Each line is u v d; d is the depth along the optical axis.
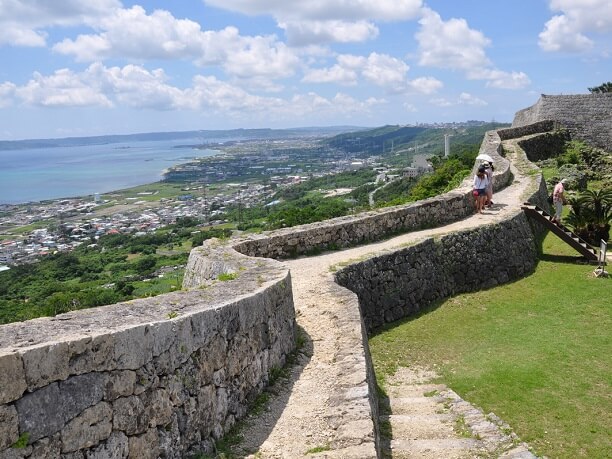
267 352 6.28
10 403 3.06
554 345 10.77
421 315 12.44
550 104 36.81
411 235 14.36
